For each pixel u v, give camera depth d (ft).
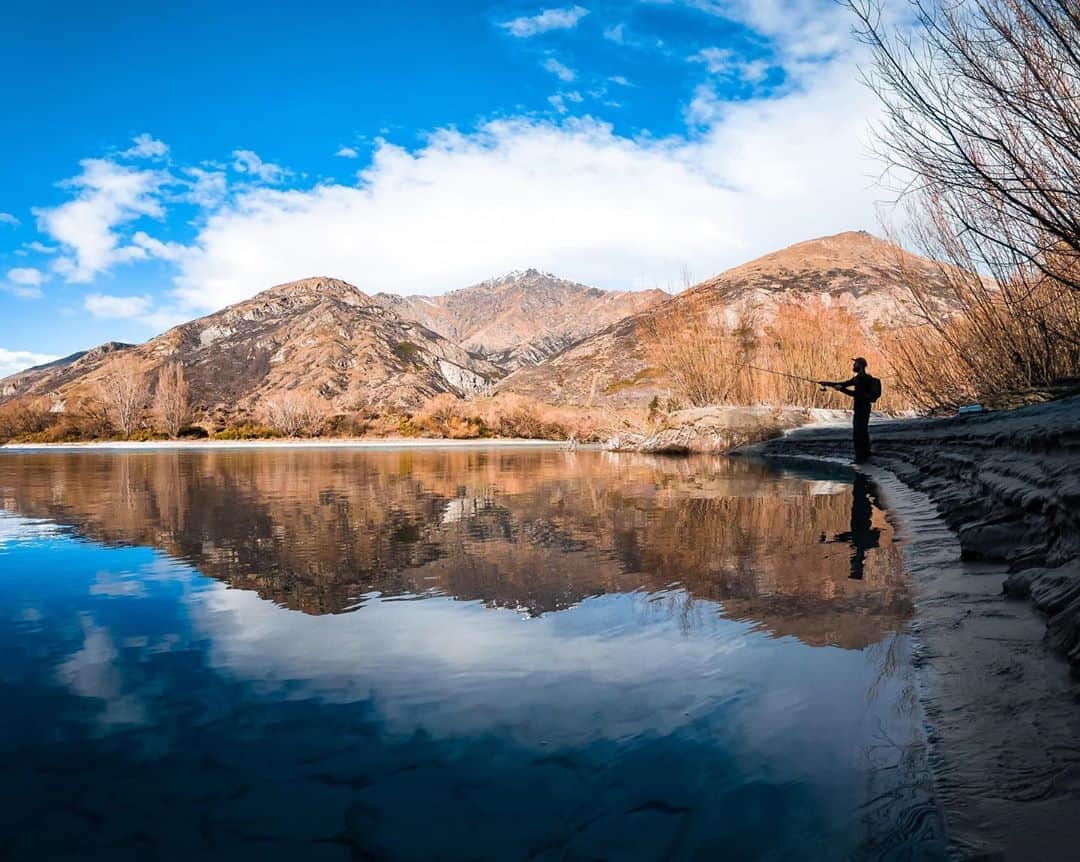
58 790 4.09
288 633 7.25
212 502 21.18
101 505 20.66
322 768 4.35
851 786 4.13
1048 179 11.59
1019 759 4.38
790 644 6.73
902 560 10.89
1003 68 11.37
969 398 40.29
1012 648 6.37
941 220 30.25
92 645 6.84
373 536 13.85
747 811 3.86
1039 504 10.08
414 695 5.52
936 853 3.47
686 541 12.98
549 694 5.53
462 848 3.52
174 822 3.75
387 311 494.59
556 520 16.21
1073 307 25.11
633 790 4.09
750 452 57.57
